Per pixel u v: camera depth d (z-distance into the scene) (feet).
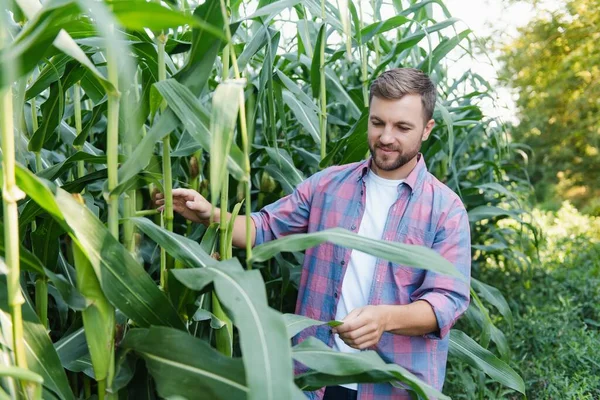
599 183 37.09
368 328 4.40
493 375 5.96
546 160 38.37
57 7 2.64
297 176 7.39
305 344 3.86
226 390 3.32
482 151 12.65
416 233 5.30
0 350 3.33
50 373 3.49
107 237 3.35
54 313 6.34
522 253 13.39
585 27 30.14
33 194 3.08
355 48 8.78
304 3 6.40
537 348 10.86
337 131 11.35
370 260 5.40
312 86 6.95
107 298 3.36
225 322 4.74
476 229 13.00
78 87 5.93
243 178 3.51
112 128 3.39
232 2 5.54
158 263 6.81
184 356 3.42
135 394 4.06
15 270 3.00
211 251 4.75
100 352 3.46
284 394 2.70
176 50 4.77
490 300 8.73
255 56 8.19
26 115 5.86
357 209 5.57
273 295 8.87
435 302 4.84
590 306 13.26
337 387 5.55
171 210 4.39
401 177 5.45
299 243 3.56
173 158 5.61
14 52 2.47
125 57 2.41
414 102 4.93
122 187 3.51
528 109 35.76
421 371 5.25
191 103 3.55
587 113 33.55
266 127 7.96
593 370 9.99
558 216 28.71
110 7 2.71
